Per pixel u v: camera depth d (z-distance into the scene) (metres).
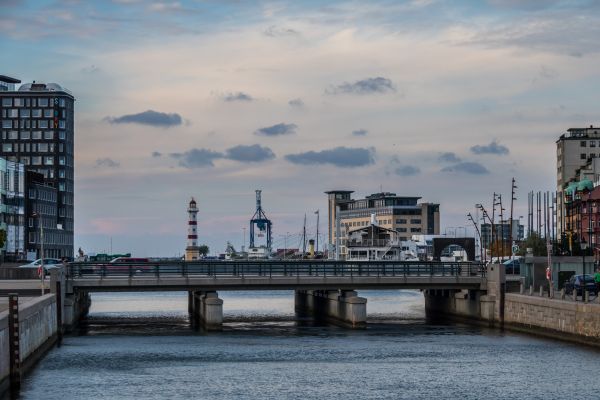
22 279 159.12
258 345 110.44
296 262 137.38
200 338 118.56
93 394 78.00
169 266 152.12
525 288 141.62
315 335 122.06
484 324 133.62
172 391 79.75
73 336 120.81
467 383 83.31
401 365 93.75
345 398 77.06
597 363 92.25
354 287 136.00
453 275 138.88
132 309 186.50
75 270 131.25
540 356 98.00
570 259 144.62
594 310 101.44
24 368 87.12
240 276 132.75
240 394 78.69
